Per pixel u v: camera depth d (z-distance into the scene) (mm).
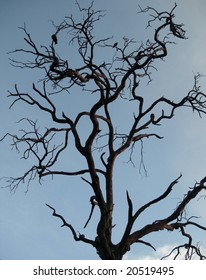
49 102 13250
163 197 11875
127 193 11656
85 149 12570
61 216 12742
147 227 12336
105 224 11984
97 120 12805
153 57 13539
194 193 12781
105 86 13062
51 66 12578
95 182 12430
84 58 13008
